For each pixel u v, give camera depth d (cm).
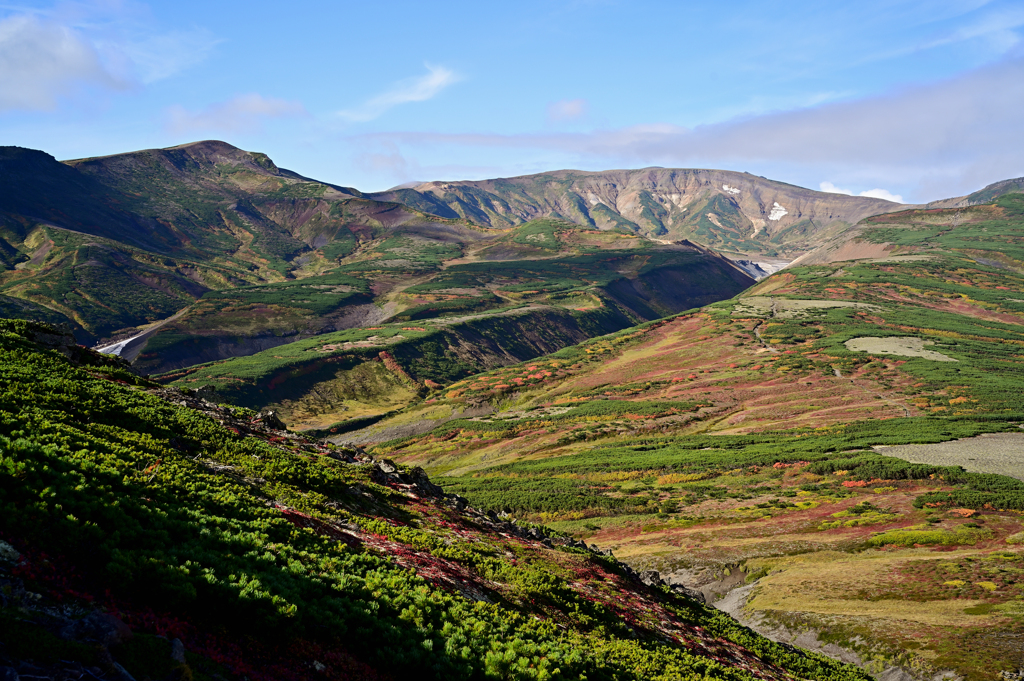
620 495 13212
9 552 1381
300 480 3666
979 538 8025
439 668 1795
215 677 1327
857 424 16388
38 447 2064
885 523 9369
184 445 3516
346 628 1800
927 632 5491
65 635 1195
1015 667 4809
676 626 3666
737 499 12044
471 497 13800
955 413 16738
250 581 1772
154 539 1792
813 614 6256
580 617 3041
